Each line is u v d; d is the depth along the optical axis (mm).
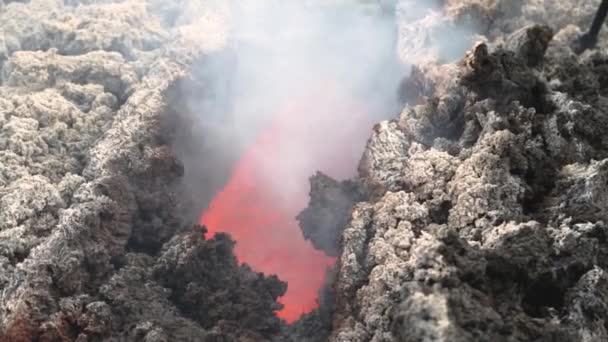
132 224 5527
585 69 6117
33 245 5055
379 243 4684
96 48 7184
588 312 3967
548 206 4707
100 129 6289
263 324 5352
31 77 6691
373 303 4230
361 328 4230
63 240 4906
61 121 6215
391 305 4066
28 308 4453
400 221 4781
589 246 4141
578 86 5949
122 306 4727
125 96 6707
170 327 4676
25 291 4531
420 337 3295
